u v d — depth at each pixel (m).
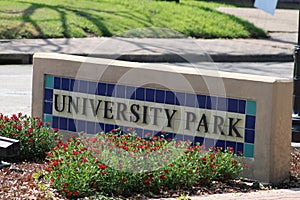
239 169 8.54
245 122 8.64
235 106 8.66
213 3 31.59
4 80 16.28
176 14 25.73
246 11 29.77
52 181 7.75
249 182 8.64
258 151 8.61
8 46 19.94
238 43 23.61
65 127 9.62
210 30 24.67
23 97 14.27
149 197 7.73
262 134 8.56
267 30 26.36
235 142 8.70
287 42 24.50
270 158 8.58
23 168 8.67
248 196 7.73
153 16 25.03
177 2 28.23
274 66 20.72
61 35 21.92
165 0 28.05
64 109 9.60
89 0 26.03
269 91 8.48
